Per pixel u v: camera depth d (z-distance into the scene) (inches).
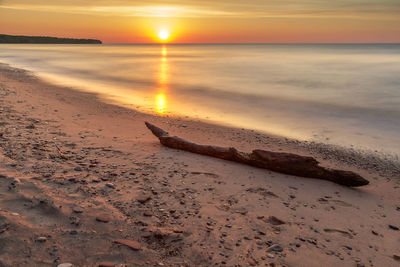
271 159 274.7
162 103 665.6
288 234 169.2
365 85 1015.6
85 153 281.3
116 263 124.9
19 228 135.1
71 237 136.9
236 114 575.5
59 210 157.6
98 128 399.9
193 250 143.8
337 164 323.6
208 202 201.8
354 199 233.3
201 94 819.4
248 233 165.9
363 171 305.3
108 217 160.1
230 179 250.1
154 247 141.9
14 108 474.9
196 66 1856.5
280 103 700.0
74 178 209.0
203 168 270.7
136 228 155.6
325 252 155.3
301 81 1128.2
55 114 464.4
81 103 599.2
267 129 467.2
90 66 1723.7
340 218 197.5
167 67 1758.1
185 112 577.9
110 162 263.1
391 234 182.9
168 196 204.5
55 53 3425.2
